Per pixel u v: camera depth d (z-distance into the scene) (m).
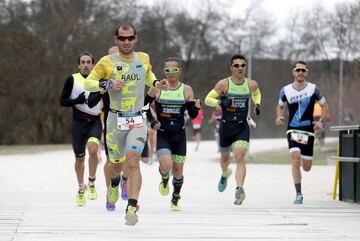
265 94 184.25
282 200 33.16
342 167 31.36
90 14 129.50
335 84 141.25
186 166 60.31
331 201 31.27
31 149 97.38
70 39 126.19
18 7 126.56
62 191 38.75
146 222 22.59
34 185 42.53
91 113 29.00
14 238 19.11
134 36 21.83
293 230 20.95
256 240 19.05
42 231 20.42
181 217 24.02
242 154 29.19
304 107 30.48
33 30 126.19
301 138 30.41
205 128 165.38
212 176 49.69
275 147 102.81
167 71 26.00
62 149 97.44
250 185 42.62
